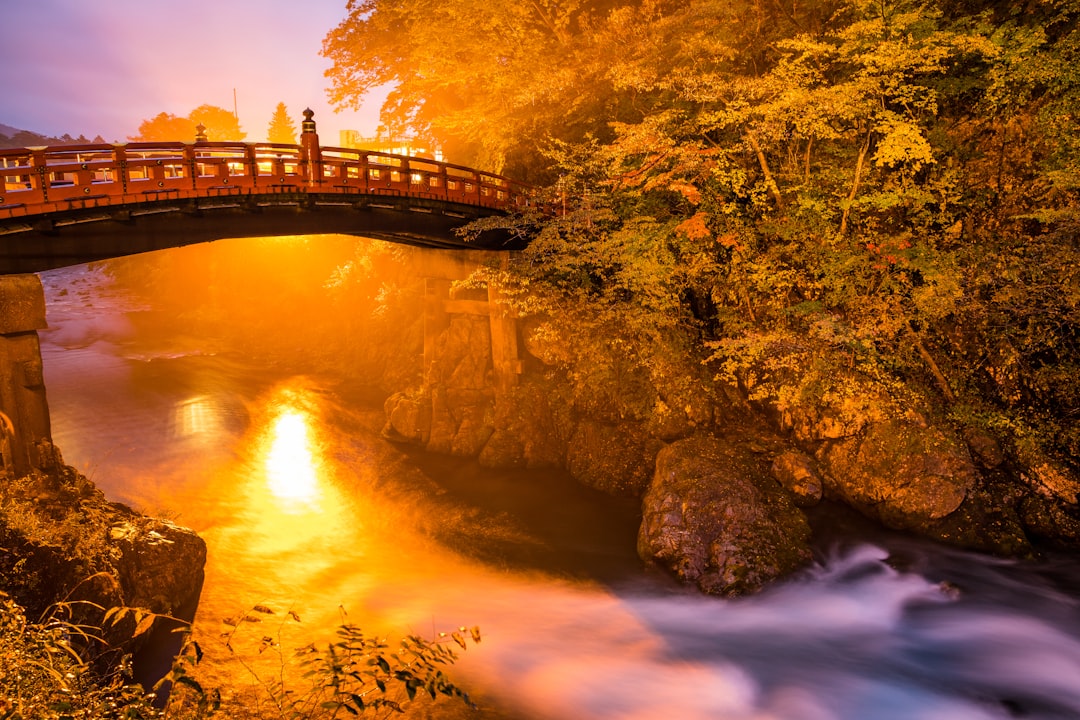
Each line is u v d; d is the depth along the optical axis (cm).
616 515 2088
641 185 2238
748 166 2277
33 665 614
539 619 1647
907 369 2030
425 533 2070
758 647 1522
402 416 2667
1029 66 1864
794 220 2045
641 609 1666
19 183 1457
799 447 2033
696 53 2162
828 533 1845
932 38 1772
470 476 2369
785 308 2123
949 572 1719
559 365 2394
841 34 1858
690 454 1933
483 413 2514
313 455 2625
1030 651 1477
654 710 1345
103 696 681
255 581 1791
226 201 1731
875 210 2133
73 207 1474
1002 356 1973
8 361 1452
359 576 1850
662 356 2184
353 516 2195
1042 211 1775
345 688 1288
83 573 1309
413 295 3291
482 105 2734
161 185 1606
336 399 3225
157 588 1504
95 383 3447
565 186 2239
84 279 6262
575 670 1459
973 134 2094
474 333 2523
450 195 2206
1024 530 1823
